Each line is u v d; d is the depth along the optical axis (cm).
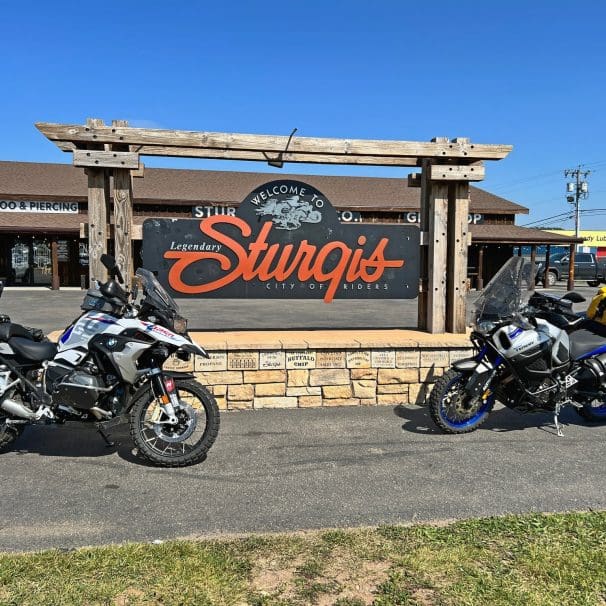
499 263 3372
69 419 461
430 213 697
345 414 605
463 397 540
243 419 585
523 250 3756
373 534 343
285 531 350
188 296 658
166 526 357
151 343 449
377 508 385
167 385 451
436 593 282
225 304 2012
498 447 511
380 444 516
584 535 342
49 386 458
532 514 373
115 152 613
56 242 2683
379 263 691
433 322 699
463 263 693
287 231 671
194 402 599
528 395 539
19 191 2942
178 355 467
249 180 3431
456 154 665
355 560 313
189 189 3178
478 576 296
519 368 533
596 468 462
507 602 273
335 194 3319
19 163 3341
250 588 285
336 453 492
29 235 2839
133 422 453
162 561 309
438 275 696
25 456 479
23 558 311
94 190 628
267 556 317
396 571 301
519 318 532
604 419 586
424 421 585
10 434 476
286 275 674
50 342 480
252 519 368
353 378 634
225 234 661
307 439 527
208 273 660
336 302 2125
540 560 312
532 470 457
